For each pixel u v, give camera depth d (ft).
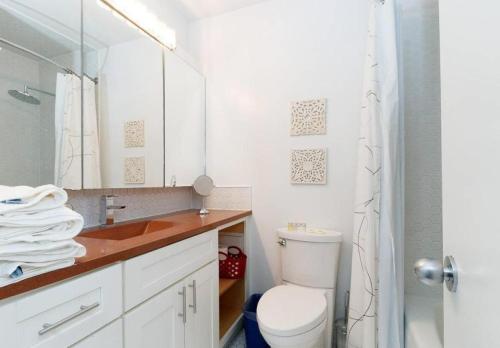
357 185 4.09
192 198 6.94
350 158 5.38
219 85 6.53
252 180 6.20
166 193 6.06
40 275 1.96
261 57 6.13
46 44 3.67
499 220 1.15
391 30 3.59
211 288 4.45
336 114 5.48
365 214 3.89
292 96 5.84
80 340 2.26
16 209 1.94
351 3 5.41
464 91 1.52
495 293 1.17
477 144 1.35
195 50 6.76
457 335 1.57
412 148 3.95
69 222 2.26
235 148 6.37
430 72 3.89
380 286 3.47
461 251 1.53
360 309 3.94
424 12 3.93
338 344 4.95
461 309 1.52
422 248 3.92
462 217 1.52
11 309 1.81
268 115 6.06
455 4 1.65
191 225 4.26
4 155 3.18
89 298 2.36
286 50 5.90
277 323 3.63
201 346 4.12
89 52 4.30
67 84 3.94
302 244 5.04
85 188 4.16
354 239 4.09
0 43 3.17
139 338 2.89
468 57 1.47
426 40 3.92
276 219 5.97
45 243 2.04
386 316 3.41
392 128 3.50
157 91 5.68
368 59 4.01
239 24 6.34
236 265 5.72
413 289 3.95
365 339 3.72
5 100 3.20
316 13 5.66
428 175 3.89
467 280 1.44
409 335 3.26
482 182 1.30
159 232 3.63
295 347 3.58
